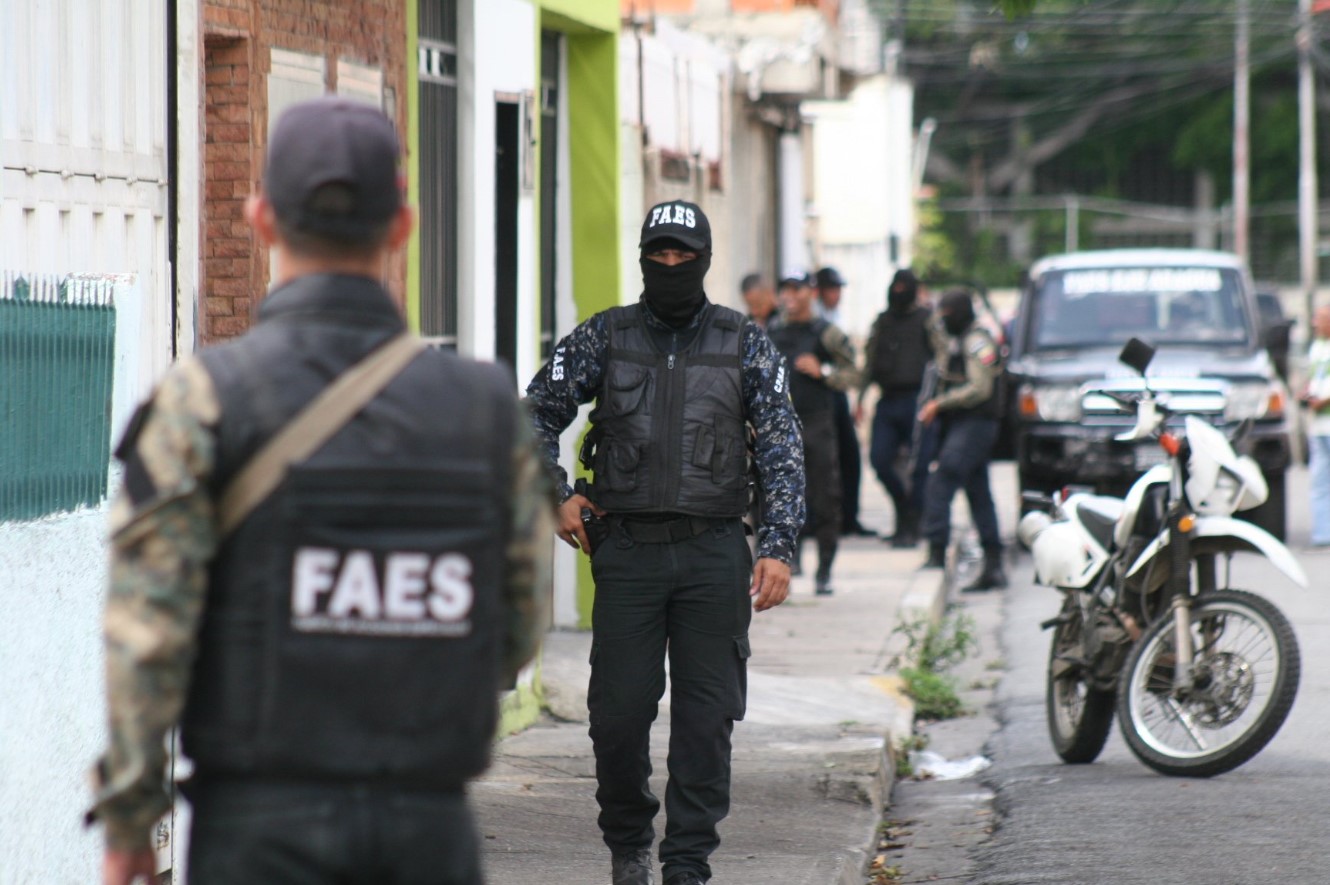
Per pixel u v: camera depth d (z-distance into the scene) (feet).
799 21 197.47
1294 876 63.62
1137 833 70.23
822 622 122.31
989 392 142.00
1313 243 493.36
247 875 28.58
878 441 161.79
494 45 88.38
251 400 28.94
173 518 28.32
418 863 29.09
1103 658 83.20
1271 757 84.17
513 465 30.55
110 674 28.14
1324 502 167.84
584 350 57.57
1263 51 596.70
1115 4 574.97
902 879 67.72
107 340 50.47
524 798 74.49
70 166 51.19
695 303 57.47
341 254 30.07
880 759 81.82
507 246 92.38
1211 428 81.46
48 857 47.14
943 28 549.13
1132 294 177.58
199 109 58.75
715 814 56.70
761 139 220.43
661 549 56.34
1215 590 81.51
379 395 29.45
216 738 28.71
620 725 56.59
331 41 72.49
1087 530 85.97
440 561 29.32
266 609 28.68
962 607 139.95
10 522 45.37
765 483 57.26
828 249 312.71
